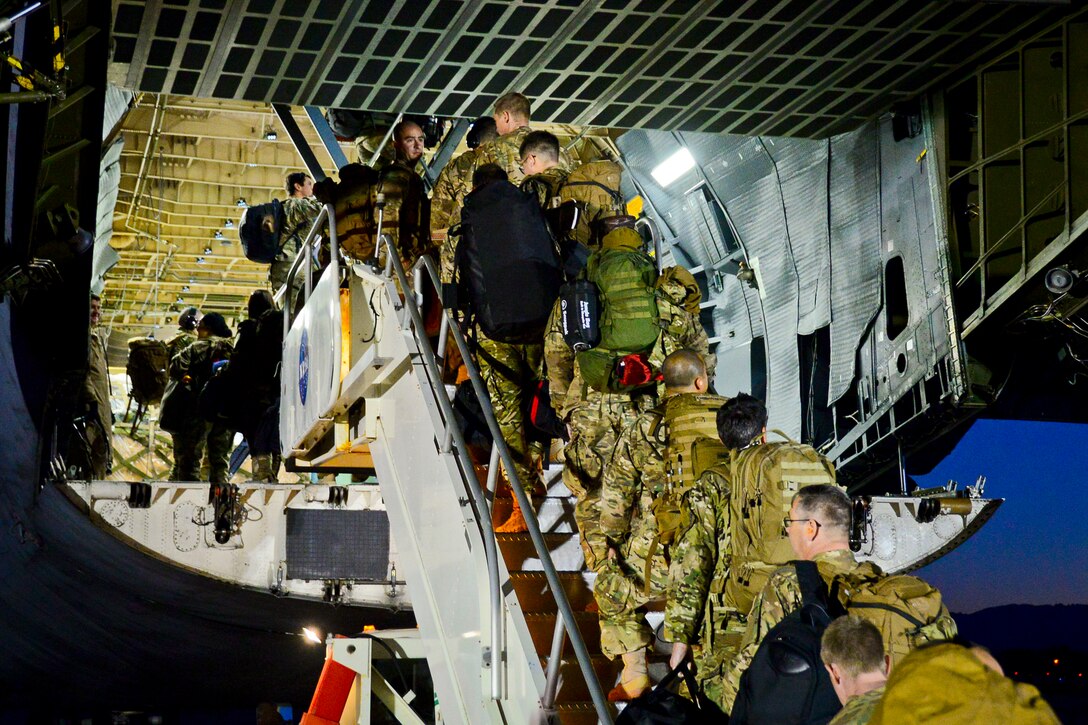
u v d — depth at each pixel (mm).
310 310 7266
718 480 4066
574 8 8703
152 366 11078
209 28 8734
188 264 22422
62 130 7605
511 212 5383
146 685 11383
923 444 10672
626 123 11094
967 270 9844
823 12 8891
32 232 7012
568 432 5648
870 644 2791
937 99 10023
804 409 11852
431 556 5195
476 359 5711
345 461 7773
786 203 11898
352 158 17500
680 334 4988
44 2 5383
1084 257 8844
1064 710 12172
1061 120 9211
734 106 10641
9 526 8023
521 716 4113
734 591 3908
